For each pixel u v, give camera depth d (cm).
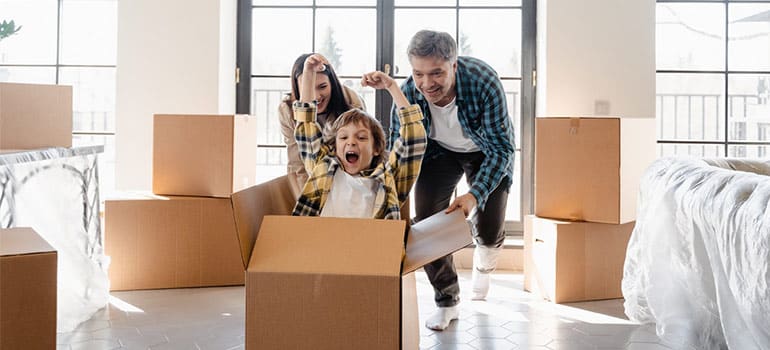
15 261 126
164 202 302
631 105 338
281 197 170
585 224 289
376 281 123
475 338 234
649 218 230
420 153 195
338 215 184
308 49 371
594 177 290
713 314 208
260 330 125
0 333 125
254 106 374
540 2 354
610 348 223
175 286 304
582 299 290
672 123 362
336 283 124
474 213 272
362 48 370
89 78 372
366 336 124
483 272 289
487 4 365
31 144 247
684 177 208
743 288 148
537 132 305
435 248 137
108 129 373
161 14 345
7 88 241
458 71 240
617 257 295
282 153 374
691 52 359
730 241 155
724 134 360
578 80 339
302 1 371
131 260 299
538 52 359
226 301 281
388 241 129
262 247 130
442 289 248
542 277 298
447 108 247
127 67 346
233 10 368
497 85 242
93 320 251
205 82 345
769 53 357
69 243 242
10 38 371
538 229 302
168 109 346
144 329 240
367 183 187
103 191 371
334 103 243
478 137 250
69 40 371
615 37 337
